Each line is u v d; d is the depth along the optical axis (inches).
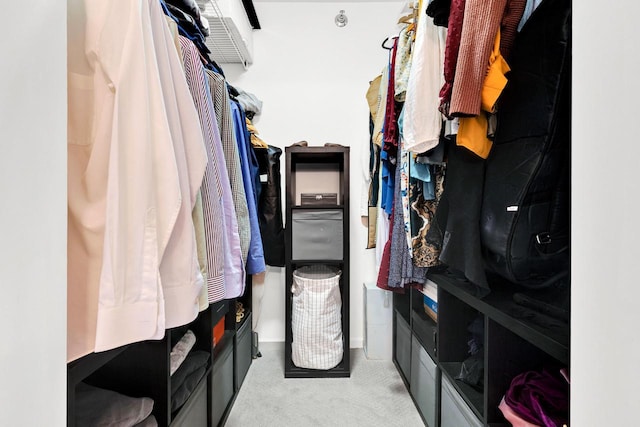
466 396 39.3
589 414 15.7
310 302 69.5
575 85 17.0
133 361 34.3
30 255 13.4
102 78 19.9
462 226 36.4
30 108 13.5
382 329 79.4
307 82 85.8
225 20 67.6
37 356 13.6
